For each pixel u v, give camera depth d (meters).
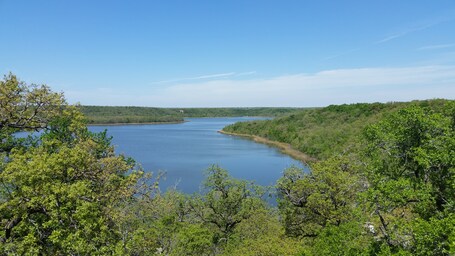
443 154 16.61
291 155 83.31
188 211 32.09
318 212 24.05
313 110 118.56
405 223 14.87
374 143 21.23
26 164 13.85
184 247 21.30
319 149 76.69
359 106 99.50
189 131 160.50
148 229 19.09
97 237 13.03
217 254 23.38
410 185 16.39
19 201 13.21
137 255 15.41
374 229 17.92
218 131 158.38
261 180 56.47
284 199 26.86
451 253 11.77
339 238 16.48
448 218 13.42
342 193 22.78
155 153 86.75
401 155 19.91
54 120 19.28
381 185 16.14
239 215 31.41
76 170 14.79
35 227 13.33
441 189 17.66
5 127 17.45
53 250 13.60
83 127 18.69
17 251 12.15
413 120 19.30
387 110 85.31
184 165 69.56
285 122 120.62
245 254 19.14
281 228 25.55
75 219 13.38
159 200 19.89
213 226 32.62
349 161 27.16
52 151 16.55
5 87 16.59
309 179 25.41
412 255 13.45
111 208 14.41
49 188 13.19
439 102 70.62
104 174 15.34
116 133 145.12
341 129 82.56
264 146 102.31
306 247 20.20
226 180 32.56
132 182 15.50
